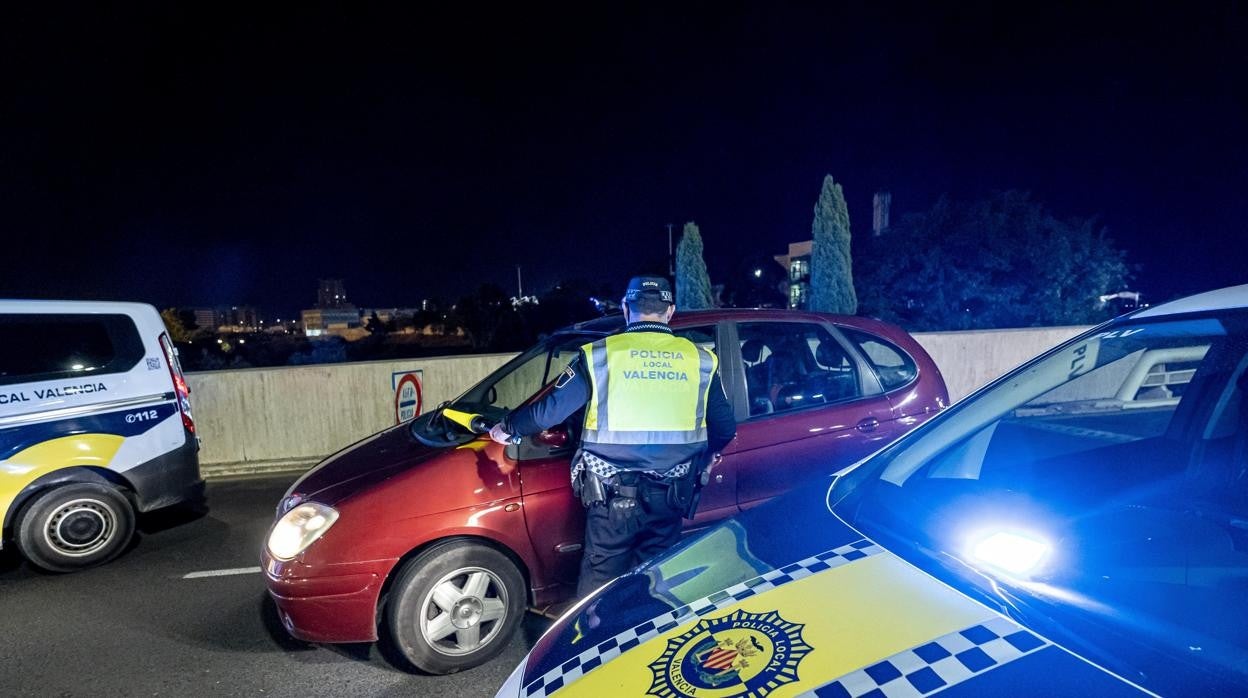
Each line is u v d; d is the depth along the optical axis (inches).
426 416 153.0
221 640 139.7
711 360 105.3
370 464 127.0
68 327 183.0
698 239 661.3
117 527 186.1
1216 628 50.2
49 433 176.2
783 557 64.3
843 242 557.0
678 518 105.5
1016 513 67.2
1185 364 161.2
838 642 50.3
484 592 121.6
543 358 157.1
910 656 47.2
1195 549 61.2
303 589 113.3
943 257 599.2
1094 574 56.5
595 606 67.9
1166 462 83.0
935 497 72.4
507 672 121.7
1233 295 70.9
